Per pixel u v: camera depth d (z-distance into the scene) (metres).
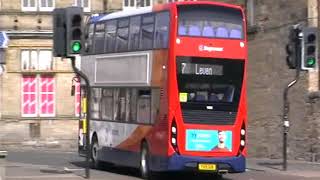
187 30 26.92
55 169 32.44
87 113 27.50
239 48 27.59
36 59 59.16
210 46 27.14
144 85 28.81
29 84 59.16
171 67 26.69
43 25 59.12
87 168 27.38
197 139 26.91
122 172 32.53
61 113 59.16
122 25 31.23
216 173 30.38
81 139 37.34
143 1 59.75
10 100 58.69
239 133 27.50
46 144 58.97
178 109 26.69
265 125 44.00
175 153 26.61
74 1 59.34
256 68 45.25
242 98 27.59
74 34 26.38
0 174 24.36
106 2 59.34
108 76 32.47
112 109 32.19
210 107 27.06
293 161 39.38
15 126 58.62
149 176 28.45
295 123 40.53
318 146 38.56
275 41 43.16
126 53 30.56
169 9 27.27
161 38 27.58
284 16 42.31
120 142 31.14
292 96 40.81
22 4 59.06
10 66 58.62
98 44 33.72
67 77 59.31
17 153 51.12
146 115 28.64
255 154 44.94
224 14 27.58
